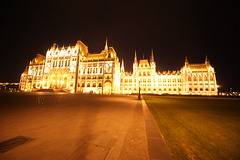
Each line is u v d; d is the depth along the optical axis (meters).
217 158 3.44
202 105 17.25
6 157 3.32
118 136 5.05
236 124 7.02
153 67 107.81
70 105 14.85
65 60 87.88
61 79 84.69
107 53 93.50
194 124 6.96
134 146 4.12
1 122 6.70
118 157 3.46
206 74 96.06
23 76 113.88
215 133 5.50
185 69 99.50
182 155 3.57
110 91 80.38
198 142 4.52
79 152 3.70
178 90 99.88
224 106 16.25
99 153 3.68
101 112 10.55
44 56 113.69
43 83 89.62
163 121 7.55
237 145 4.30
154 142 4.28
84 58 94.75
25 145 4.05
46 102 17.28
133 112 10.67
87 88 83.44
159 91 102.31
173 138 4.86
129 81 108.81
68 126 6.29
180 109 12.81
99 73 84.44
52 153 3.61
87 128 6.03
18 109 10.92
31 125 6.28
